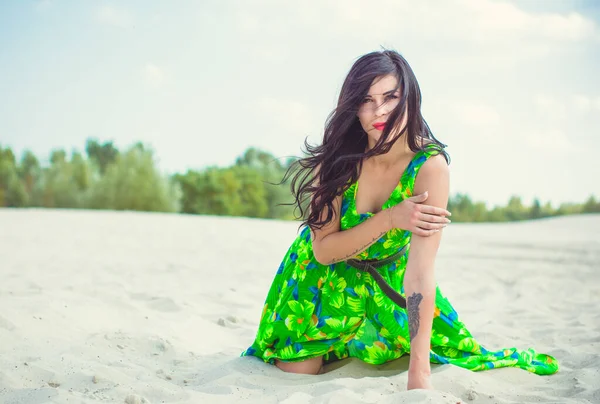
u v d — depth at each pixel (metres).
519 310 5.15
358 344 3.11
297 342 3.04
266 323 3.17
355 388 2.66
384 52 2.69
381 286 2.95
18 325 3.68
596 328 4.25
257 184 42.41
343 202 2.91
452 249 11.09
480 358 3.02
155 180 37.75
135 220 17.20
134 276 6.61
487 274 7.70
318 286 3.05
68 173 38.09
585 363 3.25
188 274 7.00
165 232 13.34
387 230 2.75
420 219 2.64
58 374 2.81
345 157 2.71
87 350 3.27
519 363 3.06
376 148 2.65
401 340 2.98
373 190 2.89
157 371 3.05
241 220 20.23
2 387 2.62
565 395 2.71
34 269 6.82
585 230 18.66
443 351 3.04
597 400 2.60
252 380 2.88
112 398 2.55
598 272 7.94
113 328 3.94
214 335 4.07
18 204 37.47
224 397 2.61
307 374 3.03
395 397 2.38
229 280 6.66
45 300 4.35
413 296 2.62
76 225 14.32
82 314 4.12
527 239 13.66
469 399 2.60
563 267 8.47
